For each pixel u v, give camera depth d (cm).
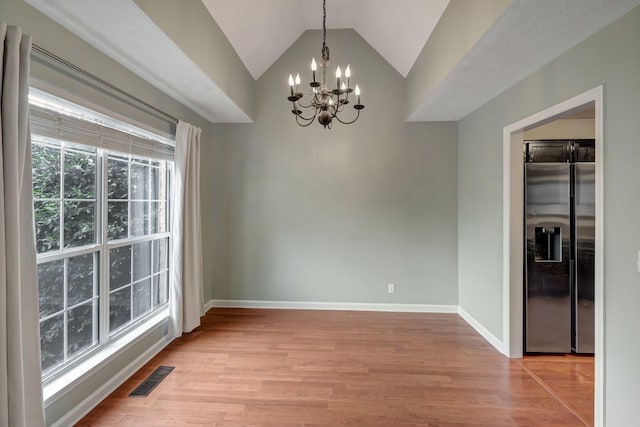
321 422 200
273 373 256
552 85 224
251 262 413
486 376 254
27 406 159
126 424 196
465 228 377
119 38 200
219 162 411
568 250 291
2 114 143
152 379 247
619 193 169
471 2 206
